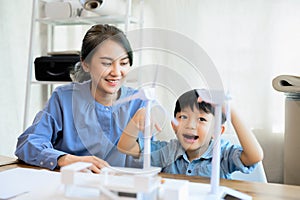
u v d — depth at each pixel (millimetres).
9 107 1824
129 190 484
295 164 1338
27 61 1896
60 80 1671
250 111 1604
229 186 723
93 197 525
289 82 1327
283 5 1545
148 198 498
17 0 1840
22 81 1873
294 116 1330
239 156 893
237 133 883
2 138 1799
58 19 1715
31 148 912
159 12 1759
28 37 1896
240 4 1610
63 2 1703
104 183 503
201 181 733
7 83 1810
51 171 800
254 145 870
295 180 1346
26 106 1755
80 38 1920
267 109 1579
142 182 479
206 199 573
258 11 1584
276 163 1567
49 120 1008
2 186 651
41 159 874
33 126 998
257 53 1591
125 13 1687
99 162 686
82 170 581
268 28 1571
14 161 926
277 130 1564
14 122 1846
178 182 533
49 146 954
